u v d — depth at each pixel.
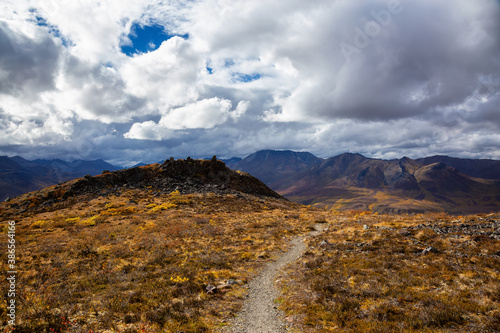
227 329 10.39
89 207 50.00
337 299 11.87
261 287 15.28
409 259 16.62
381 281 13.52
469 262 14.62
